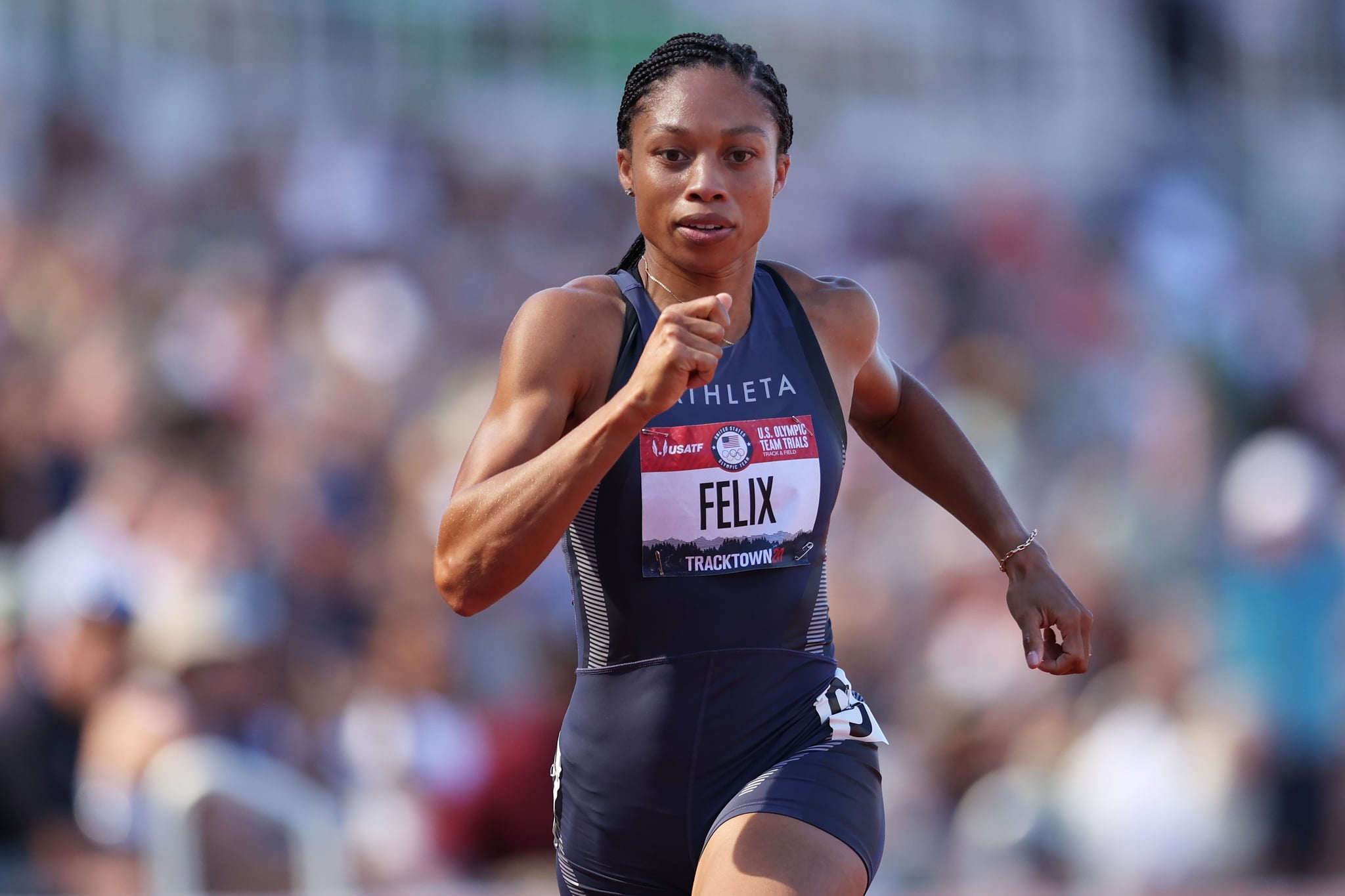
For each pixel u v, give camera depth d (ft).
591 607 27.04
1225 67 157.07
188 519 74.79
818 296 28.35
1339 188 155.22
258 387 92.22
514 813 66.59
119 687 57.47
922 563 90.68
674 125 25.66
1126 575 90.89
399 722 66.95
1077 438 113.70
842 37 143.02
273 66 119.55
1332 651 77.20
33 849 53.57
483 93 127.65
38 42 110.73
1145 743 73.00
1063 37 151.33
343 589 79.25
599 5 134.00
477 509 23.90
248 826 50.96
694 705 26.43
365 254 111.34
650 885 27.14
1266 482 85.51
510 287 117.60
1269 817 72.18
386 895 52.54
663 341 22.49
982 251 136.05
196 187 110.11
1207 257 138.21
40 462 81.87
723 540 26.35
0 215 100.42
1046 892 62.90
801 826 24.95
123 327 91.35
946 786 77.61
